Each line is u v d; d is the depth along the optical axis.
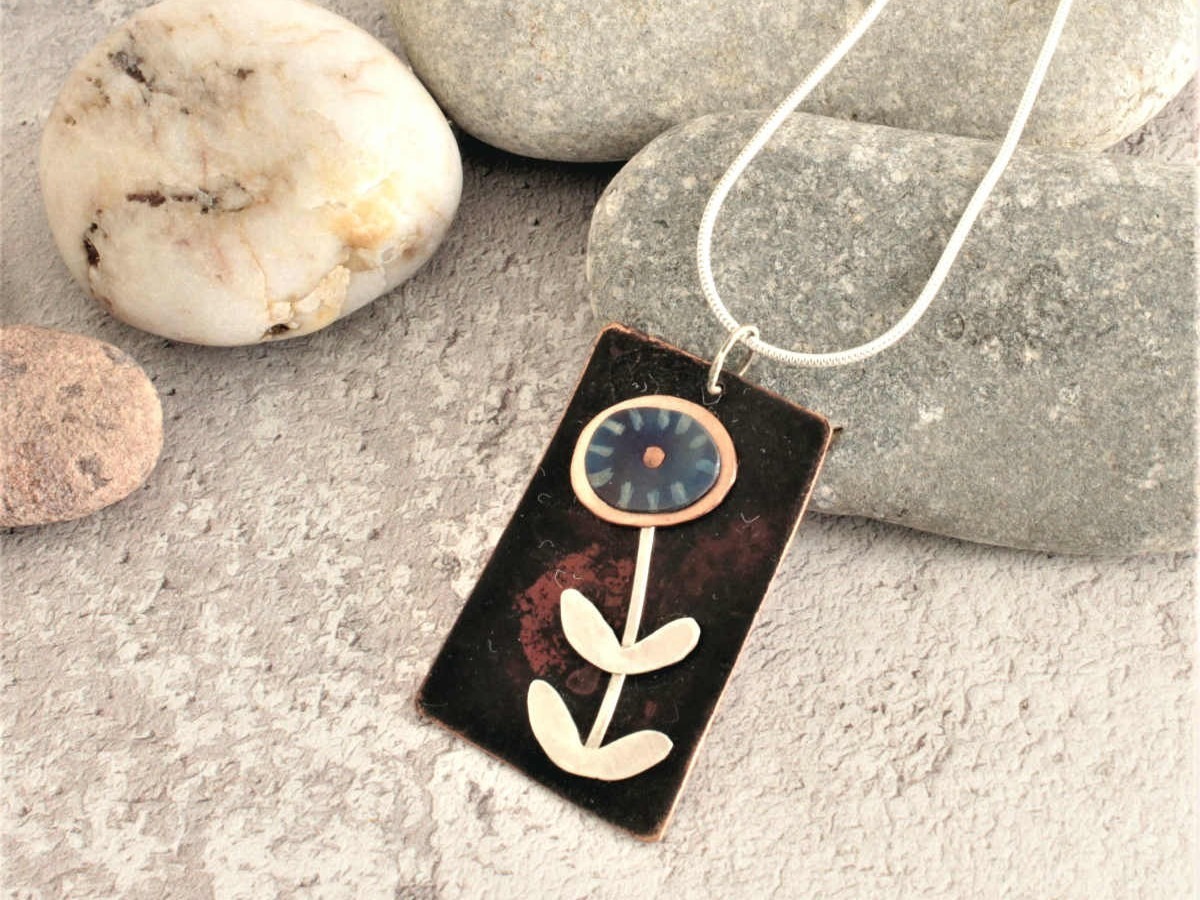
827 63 0.13
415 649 0.13
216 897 0.12
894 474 0.13
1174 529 0.12
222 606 0.13
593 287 0.13
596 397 0.12
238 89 0.13
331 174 0.13
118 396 0.13
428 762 0.12
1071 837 0.12
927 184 0.13
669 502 0.12
